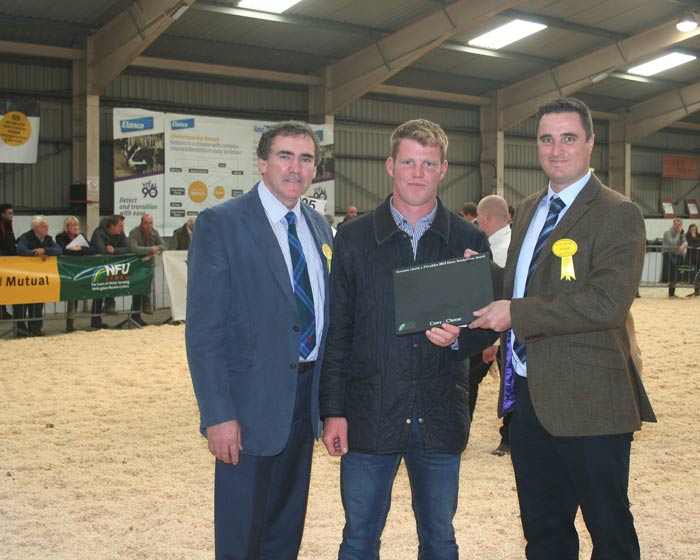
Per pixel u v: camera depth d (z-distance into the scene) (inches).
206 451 193.6
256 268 98.2
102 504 152.9
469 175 756.0
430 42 543.5
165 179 536.1
